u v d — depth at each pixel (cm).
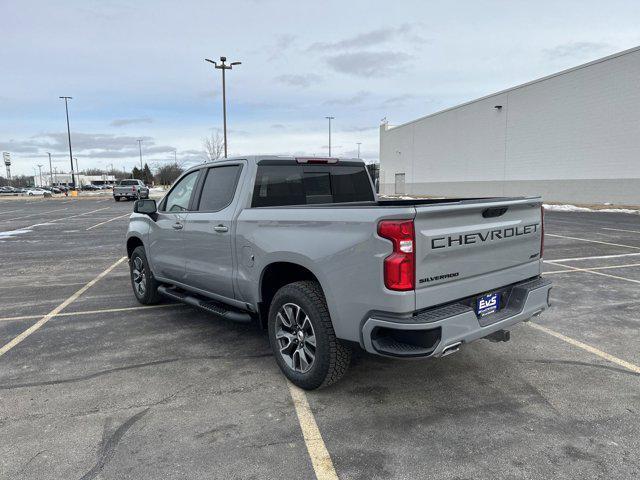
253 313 420
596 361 409
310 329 351
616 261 898
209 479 254
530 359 414
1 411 331
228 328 517
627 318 530
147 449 283
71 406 338
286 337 371
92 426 310
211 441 291
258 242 380
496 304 348
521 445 282
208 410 331
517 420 311
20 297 671
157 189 6744
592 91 2325
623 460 266
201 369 403
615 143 2222
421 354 283
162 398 350
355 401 341
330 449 281
